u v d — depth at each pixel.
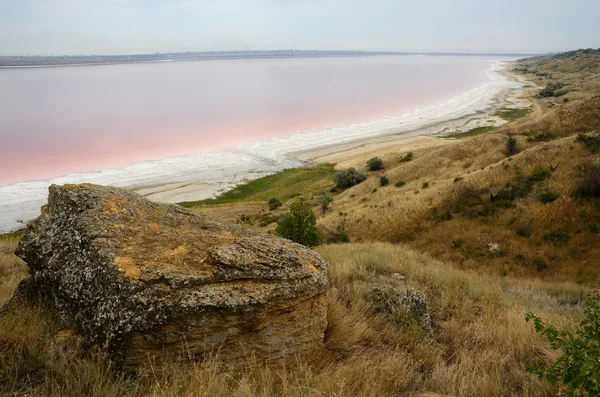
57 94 154.25
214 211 39.62
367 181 41.62
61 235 4.16
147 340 3.24
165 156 65.19
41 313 3.92
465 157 39.25
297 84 194.38
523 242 21.95
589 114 39.53
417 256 14.55
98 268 3.62
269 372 3.42
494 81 168.12
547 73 159.75
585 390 2.82
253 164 59.38
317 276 4.12
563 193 23.70
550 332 3.88
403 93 148.38
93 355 3.30
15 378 3.05
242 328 3.56
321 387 3.41
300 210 15.08
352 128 86.12
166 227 4.56
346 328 4.76
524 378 4.21
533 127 40.91
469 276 11.21
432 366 4.50
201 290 3.42
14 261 7.92
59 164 60.12
